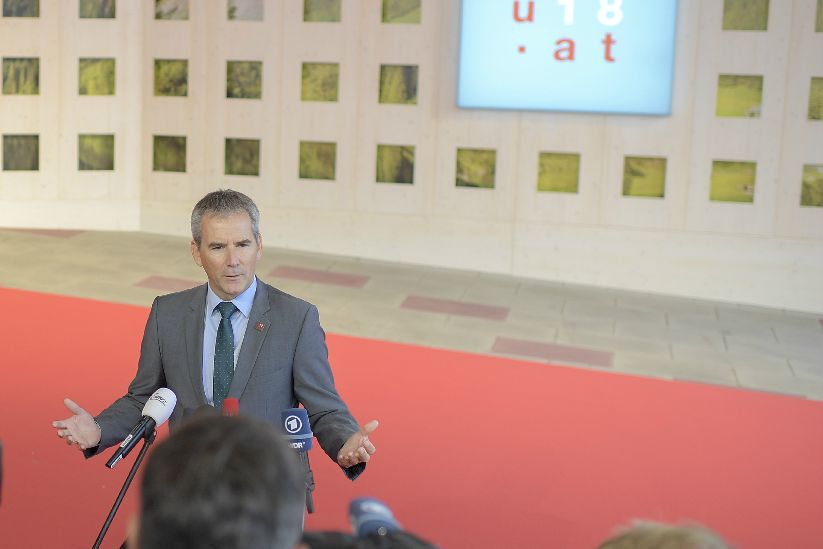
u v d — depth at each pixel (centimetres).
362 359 784
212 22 1147
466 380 747
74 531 486
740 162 1054
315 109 1138
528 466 593
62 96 1167
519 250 1119
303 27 1124
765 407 725
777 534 523
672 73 1039
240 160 1167
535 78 1065
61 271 1004
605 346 884
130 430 351
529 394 724
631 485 574
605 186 1086
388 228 1144
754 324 993
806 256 1055
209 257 348
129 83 1178
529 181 1102
